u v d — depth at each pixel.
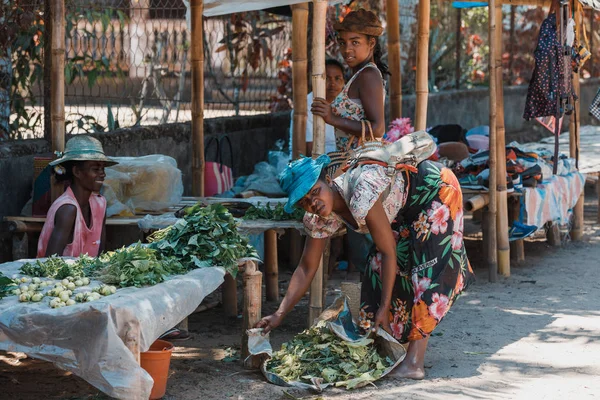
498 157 7.03
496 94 6.93
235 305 5.99
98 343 3.62
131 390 3.62
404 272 4.59
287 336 5.46
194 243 4.50
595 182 9.96
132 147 7.65
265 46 9.66
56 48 5.57
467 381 4.47
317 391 4.29
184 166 8.41
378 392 4.29
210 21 9.68
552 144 10.86
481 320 5.78
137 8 8.52
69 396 4.20
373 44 4.99
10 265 4.52
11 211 6.15
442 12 13.16
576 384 4.41
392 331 4.62
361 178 4.23
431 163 4.64
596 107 7.99
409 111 11.96
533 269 7.43
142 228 5.60
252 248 4.79
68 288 3.98
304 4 6.81
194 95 7.22
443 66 13.48
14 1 6.64
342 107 4.91
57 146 5.70
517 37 14.92
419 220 4.54
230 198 6.72
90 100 7.91
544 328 5.57
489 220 6.94
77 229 5.15
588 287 6.76
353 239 6.17
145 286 4.05
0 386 4.35
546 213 7.67
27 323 3.66
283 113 10.12
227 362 4.82
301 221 5.28
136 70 8.58
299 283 4.52
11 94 7.11
